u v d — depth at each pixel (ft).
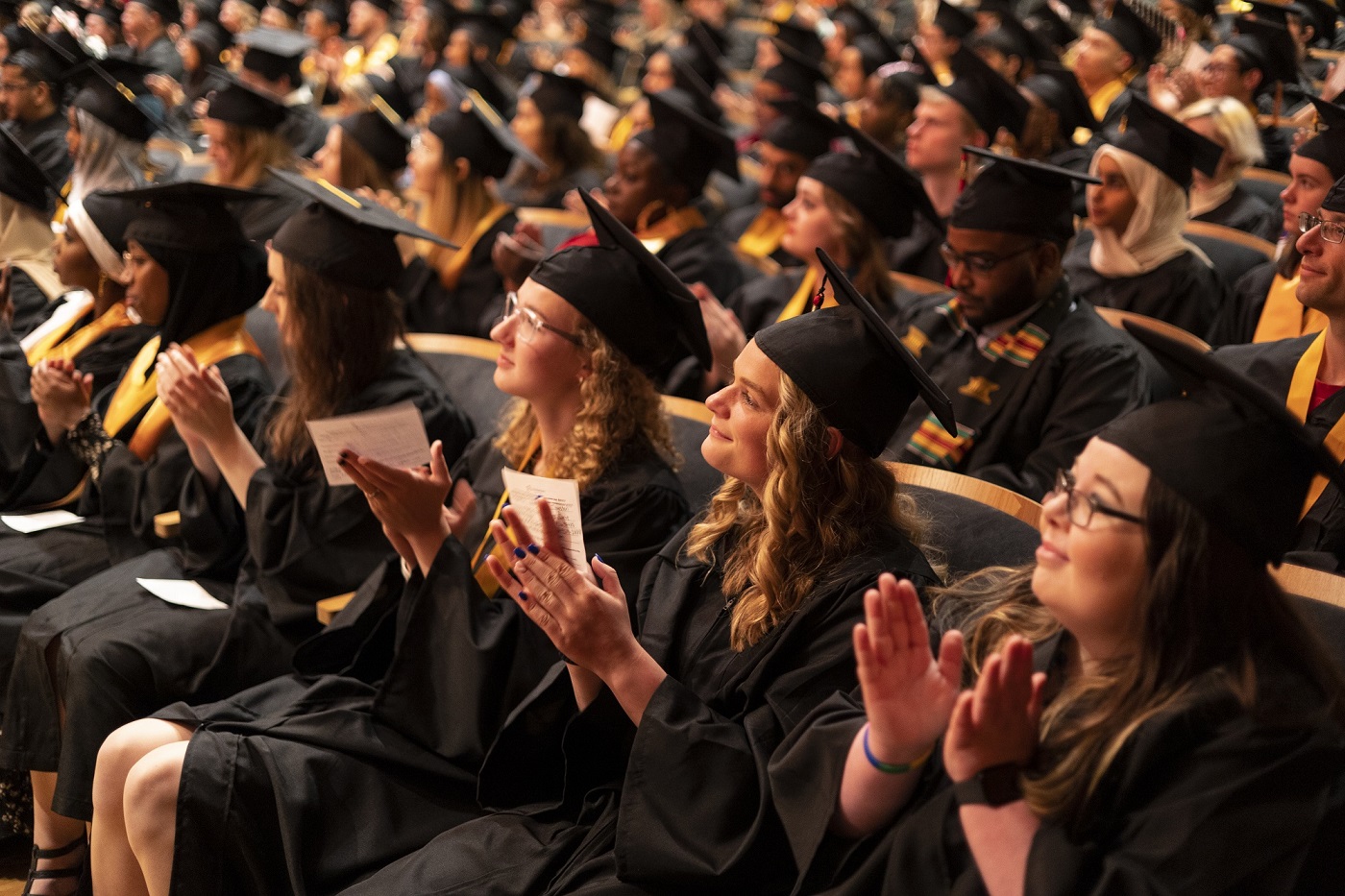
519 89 36.68
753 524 7.64
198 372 10.72
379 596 9.81
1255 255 15.25
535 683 8.75
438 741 8.71
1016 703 5.22
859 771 5.90
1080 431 11.05
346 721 8.75
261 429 11.89
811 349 7.09
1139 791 5.22
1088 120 20.21
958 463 11.52
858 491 7.23
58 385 12.67
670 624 7.74
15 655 10.89
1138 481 5.17
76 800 9.75
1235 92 19.89
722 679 7.36
